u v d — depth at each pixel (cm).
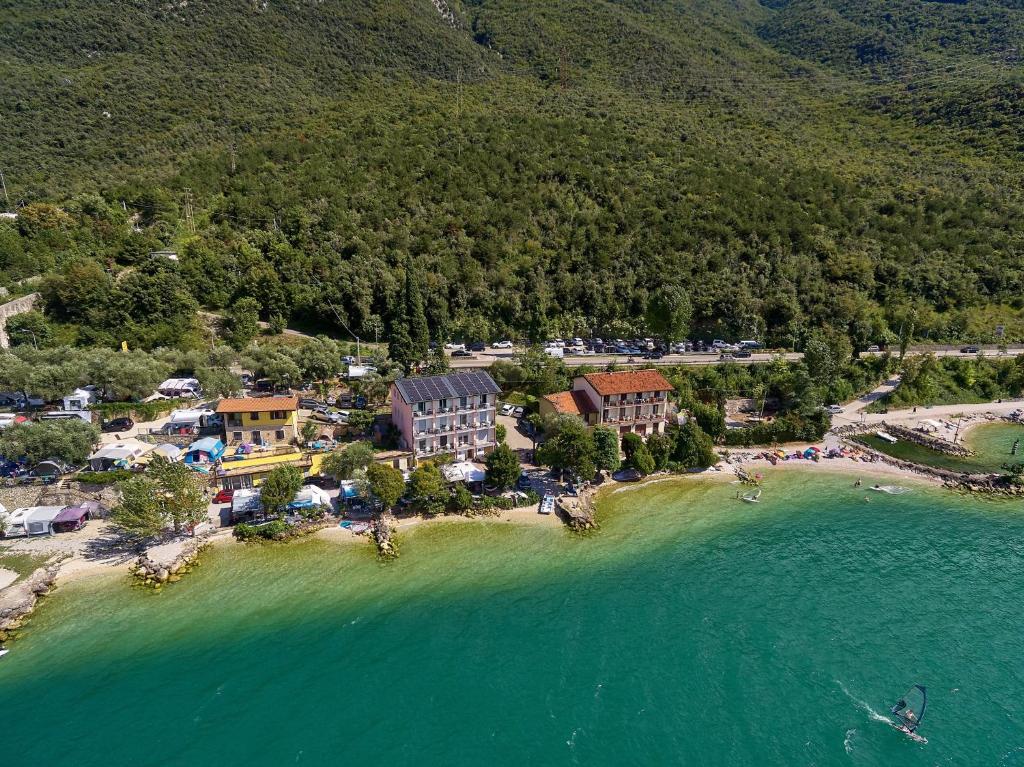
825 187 16588
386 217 13625
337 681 4750
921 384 11550
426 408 7662
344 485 6950
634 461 8188
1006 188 16975
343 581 5878
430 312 11956
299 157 15300
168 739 4203
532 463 8312
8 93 15675
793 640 5300
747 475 8450
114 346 10138
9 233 10875
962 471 8712
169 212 12962
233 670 4803
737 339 12850
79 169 14450
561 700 4653
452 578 6000
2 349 8831
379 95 19475
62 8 18825
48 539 6291
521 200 14712
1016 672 4972
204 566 6003
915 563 6462
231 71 18962
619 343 12450
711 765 4150
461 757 4178
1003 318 13875
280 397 8219
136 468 7062
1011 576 6253
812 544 6800
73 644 4994
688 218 14838
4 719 4300
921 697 4581
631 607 5691
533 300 12688
